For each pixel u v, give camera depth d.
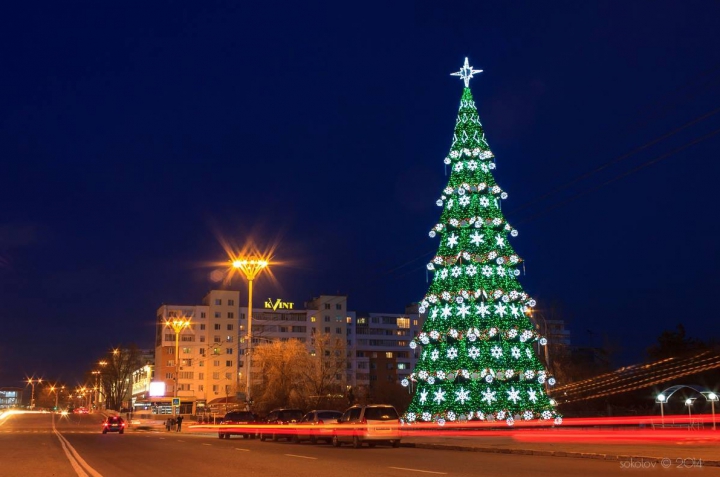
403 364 140.88
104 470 23.00
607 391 61.59
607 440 31.11
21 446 39.34
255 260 56.34
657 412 55.72
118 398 156.25
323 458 26.09
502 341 43.69
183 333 135.88
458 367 43.16
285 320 137.25
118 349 156.88
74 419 123.31
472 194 45.75
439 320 44.75
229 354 136.75
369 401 73.69
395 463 22.89
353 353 136.50
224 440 45.72
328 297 139.38
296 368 76.44
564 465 20.72
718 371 58.69
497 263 44.62
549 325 65.00
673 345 62.22
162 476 20.30
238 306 139.62
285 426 42.56
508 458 24.42
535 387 43.59
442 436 38.56
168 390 133.12
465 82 48.75
